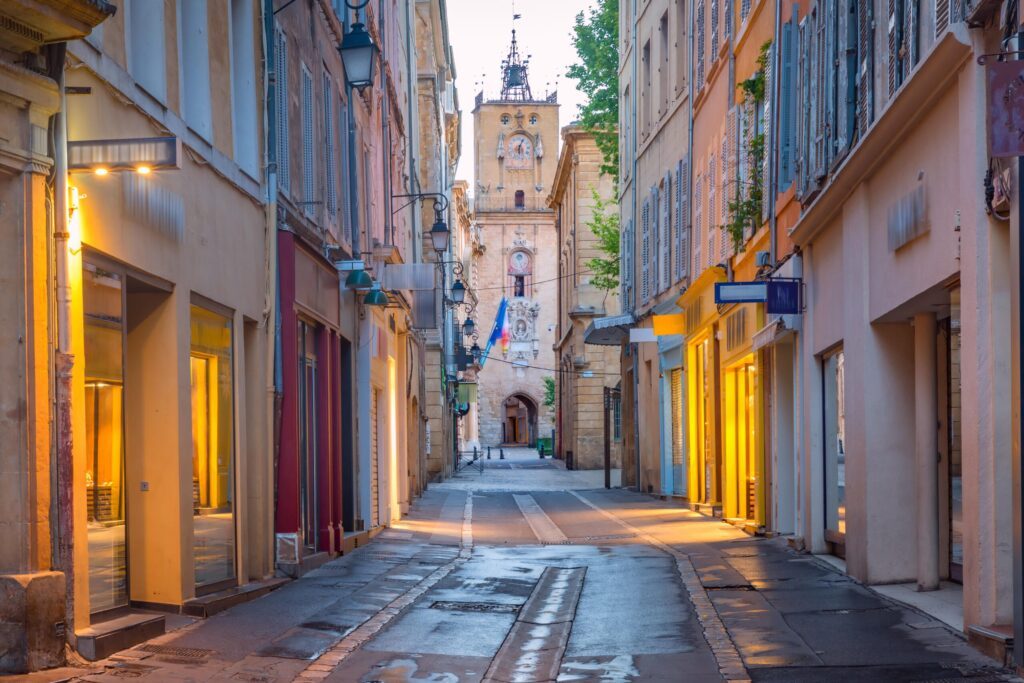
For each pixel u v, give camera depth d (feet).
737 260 69.36
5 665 26.21
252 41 45.98
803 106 49.01
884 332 40.06
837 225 45.21
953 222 30.30
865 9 38.96
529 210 326.03
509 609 40.24
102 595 31.73
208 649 30.86
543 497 111.34
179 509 35.78
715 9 77.41
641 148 110.83
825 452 50.06
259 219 46.26
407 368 93.86
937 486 38.24
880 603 36.52
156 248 34.45
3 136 26.22
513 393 328.49
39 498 26.78
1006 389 27.55
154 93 34.83
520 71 345.51
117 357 32.22
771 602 38.22
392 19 96.12
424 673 29.71
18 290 26.71
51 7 25.88
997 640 26.89
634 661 30.53
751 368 65.72
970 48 27.86
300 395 52.85
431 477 151.43
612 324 114.11
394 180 96.48
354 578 47.88
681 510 85.51
